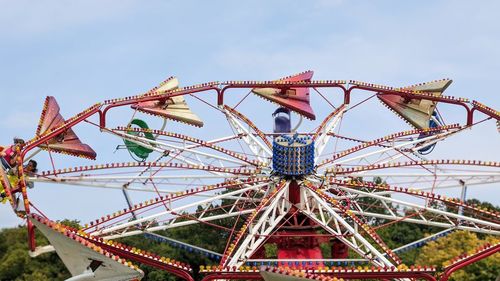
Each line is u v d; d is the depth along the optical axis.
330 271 39.66
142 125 57.78
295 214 51.81
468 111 58.62
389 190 54.25
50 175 51.31
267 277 37.19
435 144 59.41
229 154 57.41
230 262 44.50
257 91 60.66
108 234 51.28
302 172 51.91
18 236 99.25
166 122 58.19
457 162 55.56
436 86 59.88
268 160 56.81
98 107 54.62
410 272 40.41
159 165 55.03
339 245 55.28
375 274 40.03
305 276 35.88
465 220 54.62
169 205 50.31
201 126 58.19
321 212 49.66
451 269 41.88
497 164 55.59
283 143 52.81
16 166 44.47
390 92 59.41
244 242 47.03
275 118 60.59
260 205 49.88
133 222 49.09
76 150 52.91
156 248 90.25
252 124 59.53
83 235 41.44
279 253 52.97
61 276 89.56
